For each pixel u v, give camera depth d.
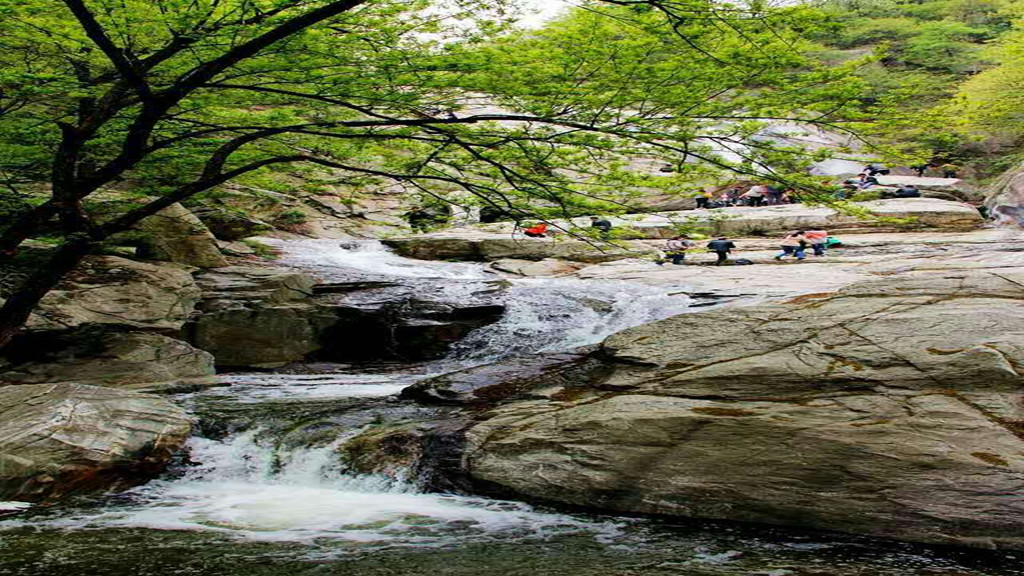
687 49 7.60
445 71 8.15
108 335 13.07
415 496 7.55
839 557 5.77
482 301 16.78
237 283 16.36
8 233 9.38
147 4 8.56
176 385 11.71
